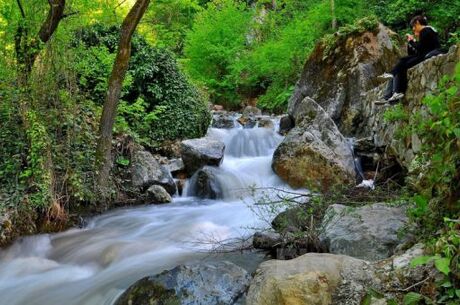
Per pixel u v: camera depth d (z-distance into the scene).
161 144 10.03
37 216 6.05
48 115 6.82
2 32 6.77
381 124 7.81
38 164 6.23
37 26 7.00
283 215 5.54
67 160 6.74
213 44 18.88
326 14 15.82
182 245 5.46
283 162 8.03
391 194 5.94
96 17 8.36
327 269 3.21
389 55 10.32
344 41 10.56
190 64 18.59
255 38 20.23
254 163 9.10
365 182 7.70
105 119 7.12
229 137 11.23
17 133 6.57
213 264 3.90
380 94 8.26
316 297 2.99
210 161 8.66
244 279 3.73
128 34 7.09
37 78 6.77
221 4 20.56
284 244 4.78
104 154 7.12
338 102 10.07
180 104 10.64
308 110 8.88
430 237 3.37
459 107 3.06
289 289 3.04
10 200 5.93
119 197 7.50
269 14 20.94
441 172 3.35
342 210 4.90
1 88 6.75
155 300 3.56
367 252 3.98
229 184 8.08
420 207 3.58
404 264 3.14
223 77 18.83
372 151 8.15
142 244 5.49
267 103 16.47
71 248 5.57
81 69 8.40
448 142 3.09
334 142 7.93
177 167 8.85
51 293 4.40
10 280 4.80
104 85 9.16
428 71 5.13
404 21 13.06
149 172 8.05
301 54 15.94
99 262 5.11
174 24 19.64
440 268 2.30
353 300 2.95
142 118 10.00
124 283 4.38
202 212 7.03
